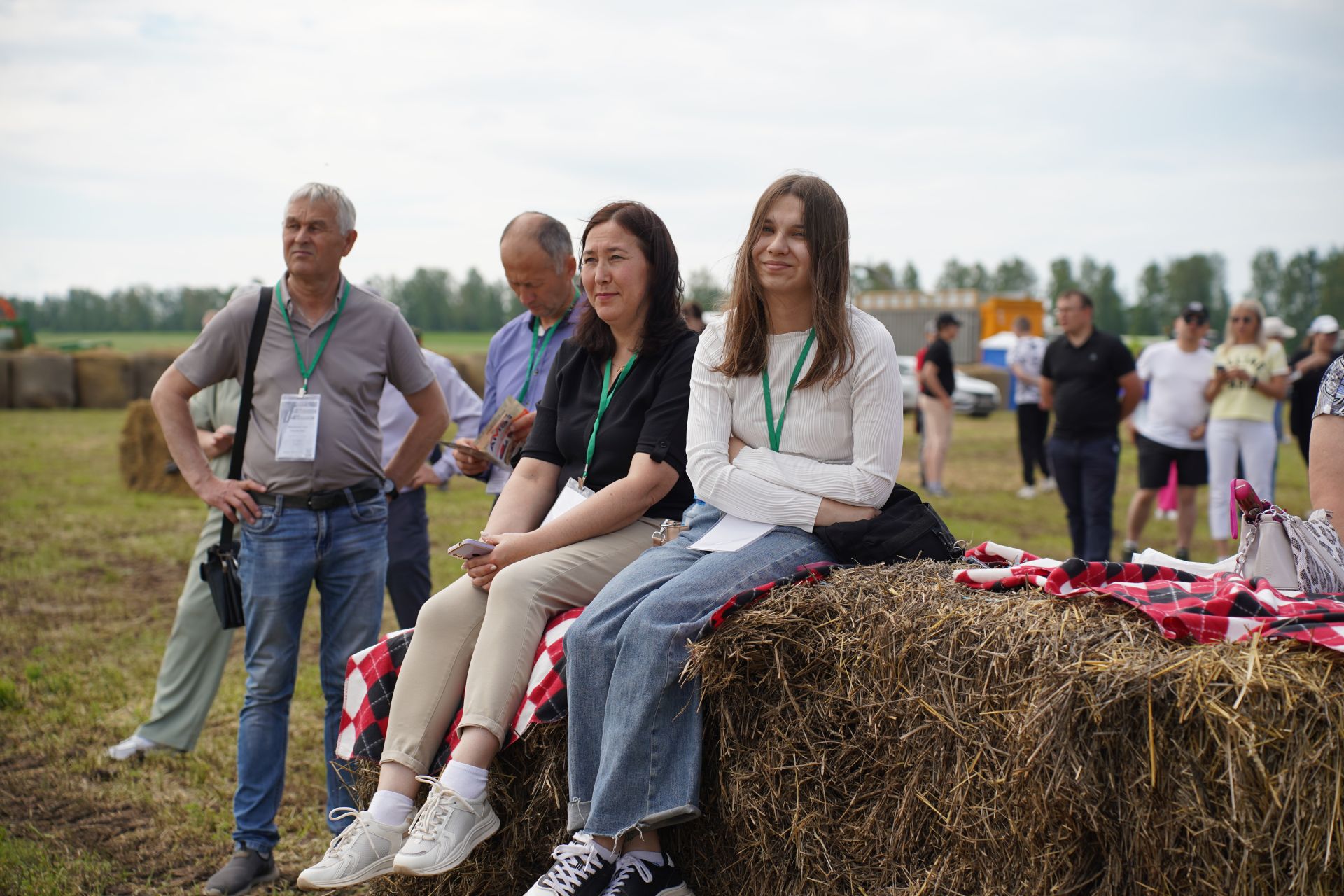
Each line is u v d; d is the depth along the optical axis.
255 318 3.32
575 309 3.74
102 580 6.95
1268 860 1.70
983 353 32.00
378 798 2.62
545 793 2.58
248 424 3.33
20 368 23.52
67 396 23.94
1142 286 85.19
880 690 2.16
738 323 2.63
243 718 3.26
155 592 6.65
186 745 4.12
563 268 3.68
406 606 4.32
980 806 2.00
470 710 2.58
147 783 3.86
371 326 3.41
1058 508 9.98
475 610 2.78
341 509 3.32
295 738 4.32
